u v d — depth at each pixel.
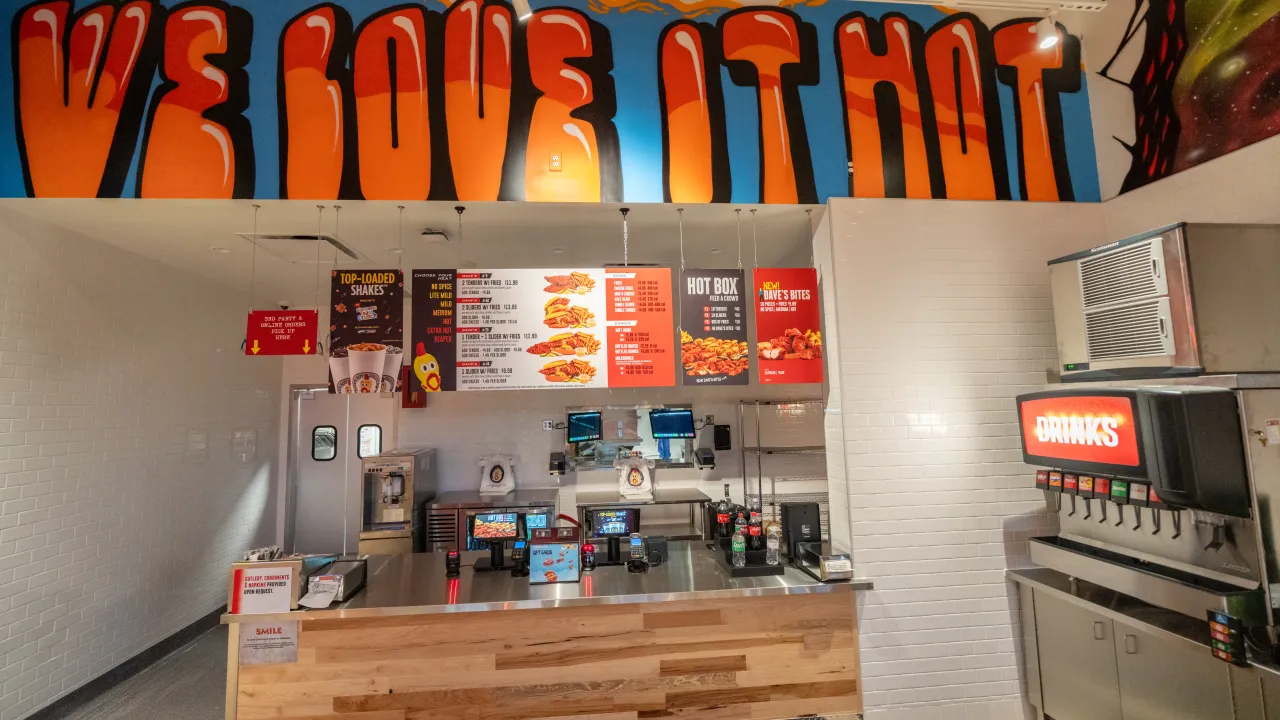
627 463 5.73
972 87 3.83
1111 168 3.81
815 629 3.42
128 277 4.30
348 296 3.47
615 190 3.49
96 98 3.27
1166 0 3.48
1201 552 2.53
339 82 3.39
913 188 3.71
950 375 3.63
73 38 3.30
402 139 3.39
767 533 3.64
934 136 3.76
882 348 3.60
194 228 3.81
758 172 3.60
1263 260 2.70
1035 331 3.73
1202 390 2.47
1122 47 3.73
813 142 3.66
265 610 3.02
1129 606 2.91
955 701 3.47
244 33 3.38
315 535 6.45
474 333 3.53
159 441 4.60
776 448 5.80
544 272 3.61
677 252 4.76
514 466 6.16
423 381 3.47
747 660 3.36
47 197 3.21
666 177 3.54
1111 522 2.99
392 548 5.38
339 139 3.36
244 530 5.81
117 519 4.16
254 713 3.07
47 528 3.59
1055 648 3.29
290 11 3.41
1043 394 3.17
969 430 3.62
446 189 3.39
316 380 6.52
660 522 5.99
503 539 3.64
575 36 3.57
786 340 3.69
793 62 3.70
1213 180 3.23
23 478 3.44
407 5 3.48
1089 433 2.86
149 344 4.51
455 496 5.87
